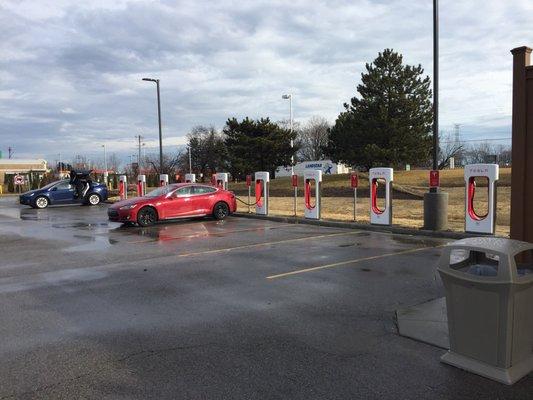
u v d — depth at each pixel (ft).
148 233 48.11
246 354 16.22
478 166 40.11
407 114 118.83
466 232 41.29
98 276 28.68
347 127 125.59
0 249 39.55
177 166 286.46
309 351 16.39
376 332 18.12
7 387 14.02
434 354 15.83
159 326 19.27
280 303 22.24
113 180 166.71
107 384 14.15
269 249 37.11
